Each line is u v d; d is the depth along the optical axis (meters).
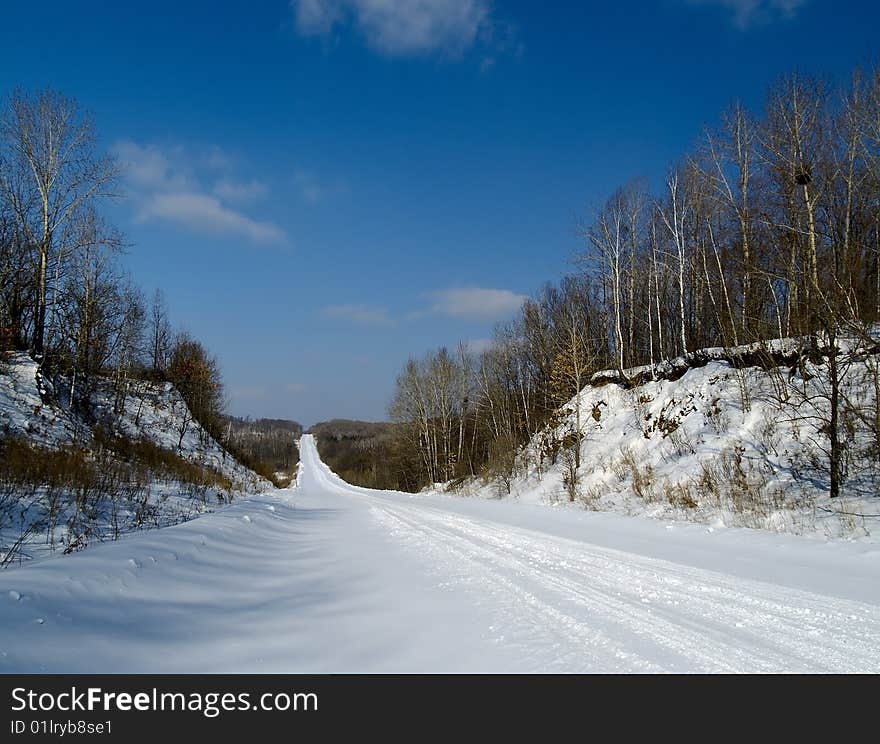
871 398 14.95
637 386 26.78
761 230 21.11
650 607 6.38
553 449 29.11
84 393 28.44
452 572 8.56
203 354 49.16
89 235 27.28
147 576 7.21
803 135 19.22
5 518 11.96
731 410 20.00
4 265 24.78
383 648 5.41
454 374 58.31
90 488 15.47
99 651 5.04
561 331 36.78
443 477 53.12
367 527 15.37
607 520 14.98
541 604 6.57
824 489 13.95
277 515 17.23
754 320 20.69
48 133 24.52
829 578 7.62
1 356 22.86
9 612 5.11
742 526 12.66
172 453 28.19
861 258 13.91
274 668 5.02
